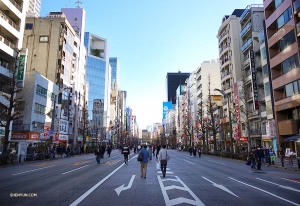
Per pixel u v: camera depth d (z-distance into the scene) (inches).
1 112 1081.4
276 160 1118.4
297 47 1171.3
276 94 1363.2
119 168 716.7
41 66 2039.9
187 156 1573.6
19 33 1368.1
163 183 430.0
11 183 431.2
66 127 2016.5
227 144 2185.0
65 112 2031.3
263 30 1518.2
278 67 1379.2
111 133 4094.5
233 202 289.6
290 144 1273.4
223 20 2506.2
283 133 1286.9
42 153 1187.3
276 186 414.0
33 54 2065.7
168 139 4906.5
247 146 1769.2
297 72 1178.0
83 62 2797.7
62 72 2094.0
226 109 2210.9
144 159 506.3
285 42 1268.5
